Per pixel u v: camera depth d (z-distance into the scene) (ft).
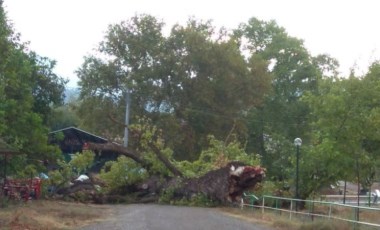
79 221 72.18
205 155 122.62
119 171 115.44
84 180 114.52
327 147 101.96
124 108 183.32
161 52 182.60
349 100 102.99
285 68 227.81
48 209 82.94
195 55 180.86
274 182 122.83
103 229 64.23
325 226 66.80
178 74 181.27
